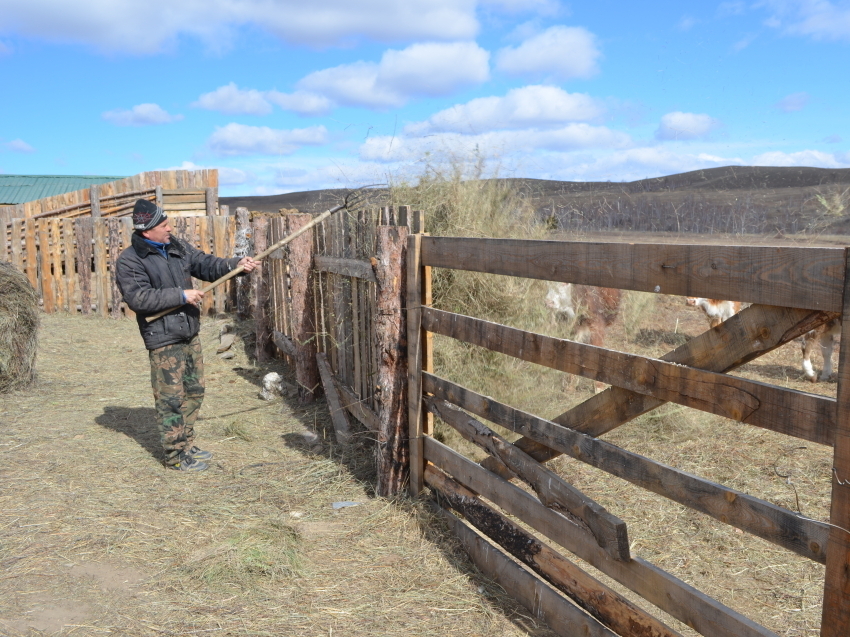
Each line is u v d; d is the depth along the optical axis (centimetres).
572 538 276
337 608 298
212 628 281
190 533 371
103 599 303
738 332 197
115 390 704
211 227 1195
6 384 671
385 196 524
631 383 238
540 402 514
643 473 234
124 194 1476
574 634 270
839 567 167
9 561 337
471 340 341
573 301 598
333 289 573
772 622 290
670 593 222
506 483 327
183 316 462
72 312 1204
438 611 297
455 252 350
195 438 547
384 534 372
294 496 427
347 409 557
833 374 711
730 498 199
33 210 1472
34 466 475
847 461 164
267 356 832
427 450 404
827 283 167
